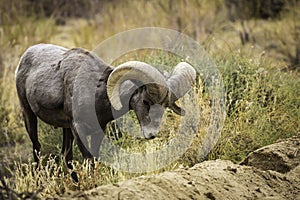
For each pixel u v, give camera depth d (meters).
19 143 30.75
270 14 49.34
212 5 49.59
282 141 23.84
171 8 47.31
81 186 19.92
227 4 49.97
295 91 27.92
